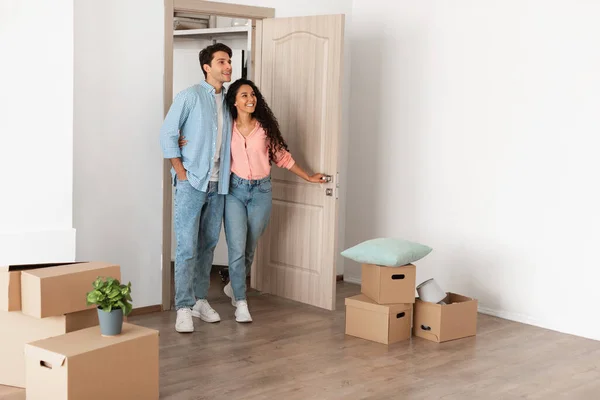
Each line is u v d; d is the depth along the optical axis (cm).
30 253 404
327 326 473
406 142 562
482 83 511
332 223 505
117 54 468
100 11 457
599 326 459
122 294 317
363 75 590
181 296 459
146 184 491
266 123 481
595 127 454
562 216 473
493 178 507
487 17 505
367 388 364
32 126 400
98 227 470
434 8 536
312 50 508
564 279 474
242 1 529
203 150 453
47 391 300
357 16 592
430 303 447
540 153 482
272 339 442
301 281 530
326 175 505
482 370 396
